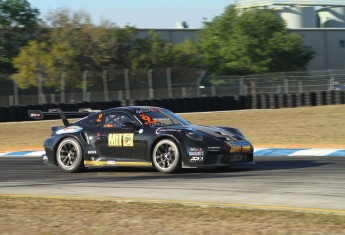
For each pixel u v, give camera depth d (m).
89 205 9.18
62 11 54.34
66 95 39.66
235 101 39.84
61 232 7.50
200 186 11.01
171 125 13.70
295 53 61.41
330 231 7.00
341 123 25.97
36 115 14.94
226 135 13.30
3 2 56.66
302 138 21.62
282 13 87.25
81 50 51.59
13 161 18.05
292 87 45.59
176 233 7.21
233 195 9.88
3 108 34.78
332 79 46.78
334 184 10.88
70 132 14.35
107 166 14.64
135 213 8.44
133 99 40.88
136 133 13.52
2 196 10.51
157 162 13.26
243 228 7.30
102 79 45.81
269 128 25.75
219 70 60.94
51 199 9.92
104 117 14.23
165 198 9.78
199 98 39.03
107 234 7.29
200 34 64.50
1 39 55.38
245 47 60.28
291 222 7.51
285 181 11.40
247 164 13.40
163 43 57.00
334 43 73.12
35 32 56.91
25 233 7.51
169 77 43.69
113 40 53.00
